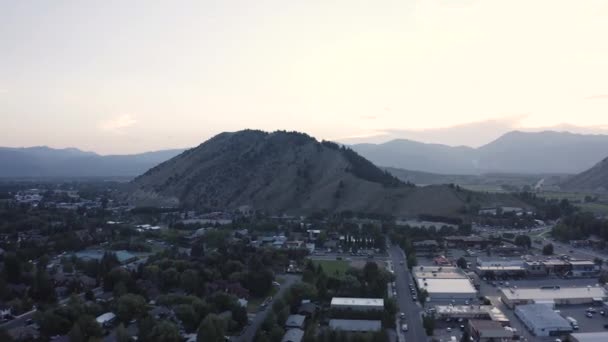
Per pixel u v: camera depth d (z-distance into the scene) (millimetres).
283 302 166625
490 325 154875
